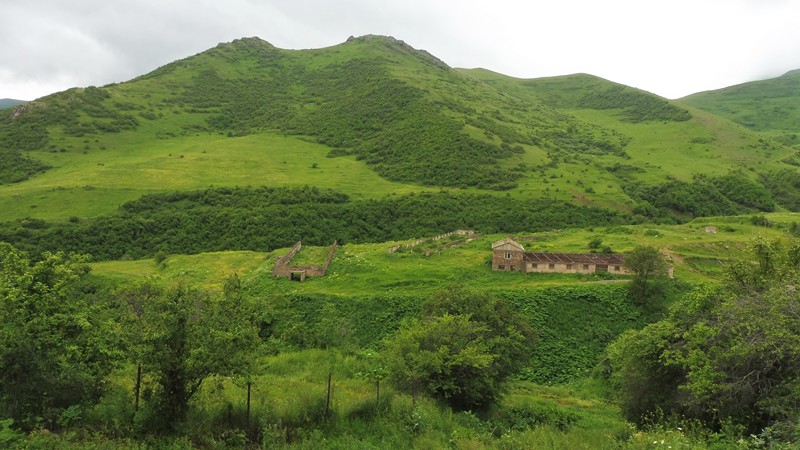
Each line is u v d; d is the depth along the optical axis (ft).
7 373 58.80
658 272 207.21
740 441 55.06
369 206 394.73
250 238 338.34
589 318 194.80
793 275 83.56
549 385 159.53
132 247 328.29
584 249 273.75
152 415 65.16
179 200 400.67
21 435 53.83
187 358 64.64
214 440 64.34
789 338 61.52
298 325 158.92
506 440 75.05
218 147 593.83
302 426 72.38
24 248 304.30
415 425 76.07
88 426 61.62
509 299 200.03
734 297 80.18
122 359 68.23
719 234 317.83
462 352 97.40
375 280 221.87
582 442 74.18
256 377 86.53
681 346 83.56
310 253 273.54
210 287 224.94
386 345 109.29
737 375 69.92
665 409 85.56
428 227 368.48
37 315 61.21
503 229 371.35
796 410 59.93
